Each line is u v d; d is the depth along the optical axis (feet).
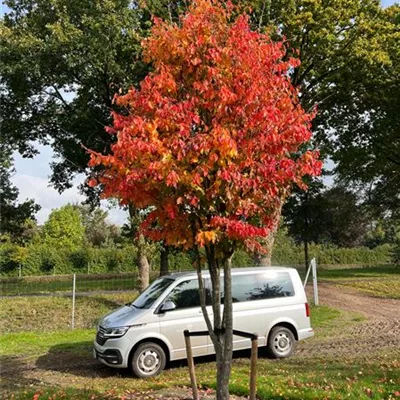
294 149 18.17
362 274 107.86
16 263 126.72
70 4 57.16
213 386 24.97
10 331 51.80
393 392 21.67
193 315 32.14
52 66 57.67
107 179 17.84
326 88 72.95
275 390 22.38
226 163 16.63
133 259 132.98
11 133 66.74
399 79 70.54
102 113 64.59
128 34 54.60
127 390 25.17
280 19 64.23
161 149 16.12
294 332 35.04
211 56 17.83
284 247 142.10
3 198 92.63
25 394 24.81
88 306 64.03
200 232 16.61
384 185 109.70
